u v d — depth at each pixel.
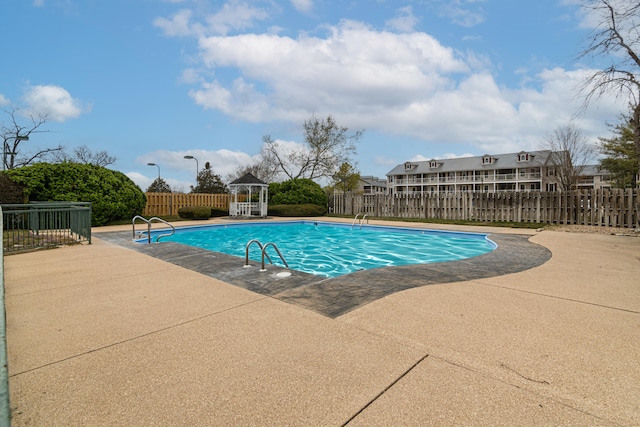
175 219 16.53
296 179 21.48
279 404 1.83
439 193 16.38
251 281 4.52
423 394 1.92
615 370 2.19
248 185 18.52
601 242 8.23
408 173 59.91
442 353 2.43
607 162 27.23
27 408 1.78
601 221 12.02
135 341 2.65
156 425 1.65
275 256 9.20
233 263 5.71
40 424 1.65
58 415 1.72
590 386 2.00
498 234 10.30
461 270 5.16
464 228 12.38
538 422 1.68
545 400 1.86
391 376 2.12
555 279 4.61
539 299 3.71
